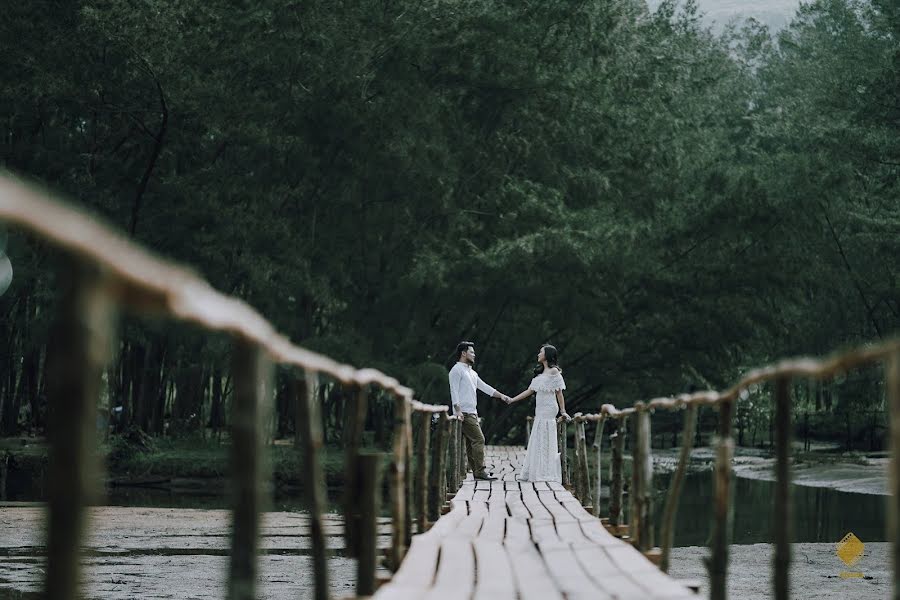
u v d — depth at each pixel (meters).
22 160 35.81
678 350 40.81
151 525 21.00
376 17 38.44
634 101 42.34
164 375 42.12
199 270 37.28
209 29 36.81
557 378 19.00
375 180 38.44
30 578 14.39
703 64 49.56
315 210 39.25
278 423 51.22
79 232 2.18
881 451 46.59
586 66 41.25
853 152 42.56
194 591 13.77
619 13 40.97
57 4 35.84
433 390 38.44
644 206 42.06
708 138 45.47
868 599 14.23
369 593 7.39
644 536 9.74
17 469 34.84
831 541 20.66
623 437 12.81
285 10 37.12
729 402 7.03
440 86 40.47
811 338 45.69
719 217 39.97
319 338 37.53
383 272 40.38
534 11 40.34
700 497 30.61
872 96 42.53
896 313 45.22
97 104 35.34
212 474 34.47
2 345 38.25
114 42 33.69
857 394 45.44
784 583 5.89
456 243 39.72
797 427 53.12
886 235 43.00
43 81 33.81
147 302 2.71
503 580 7.42
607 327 40.25
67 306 2.30
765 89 64.62
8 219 1.91
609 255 37.84
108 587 14.02
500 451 30.97
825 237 43.78
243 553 4.14
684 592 6.68
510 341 41.62
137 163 38.03
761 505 28.00
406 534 9.80
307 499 5.91
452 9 38.72
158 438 40.22
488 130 41.50
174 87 34.62
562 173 41.00
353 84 37.34
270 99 37.97
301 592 13.98
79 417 2.32
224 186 37.38
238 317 3.77
